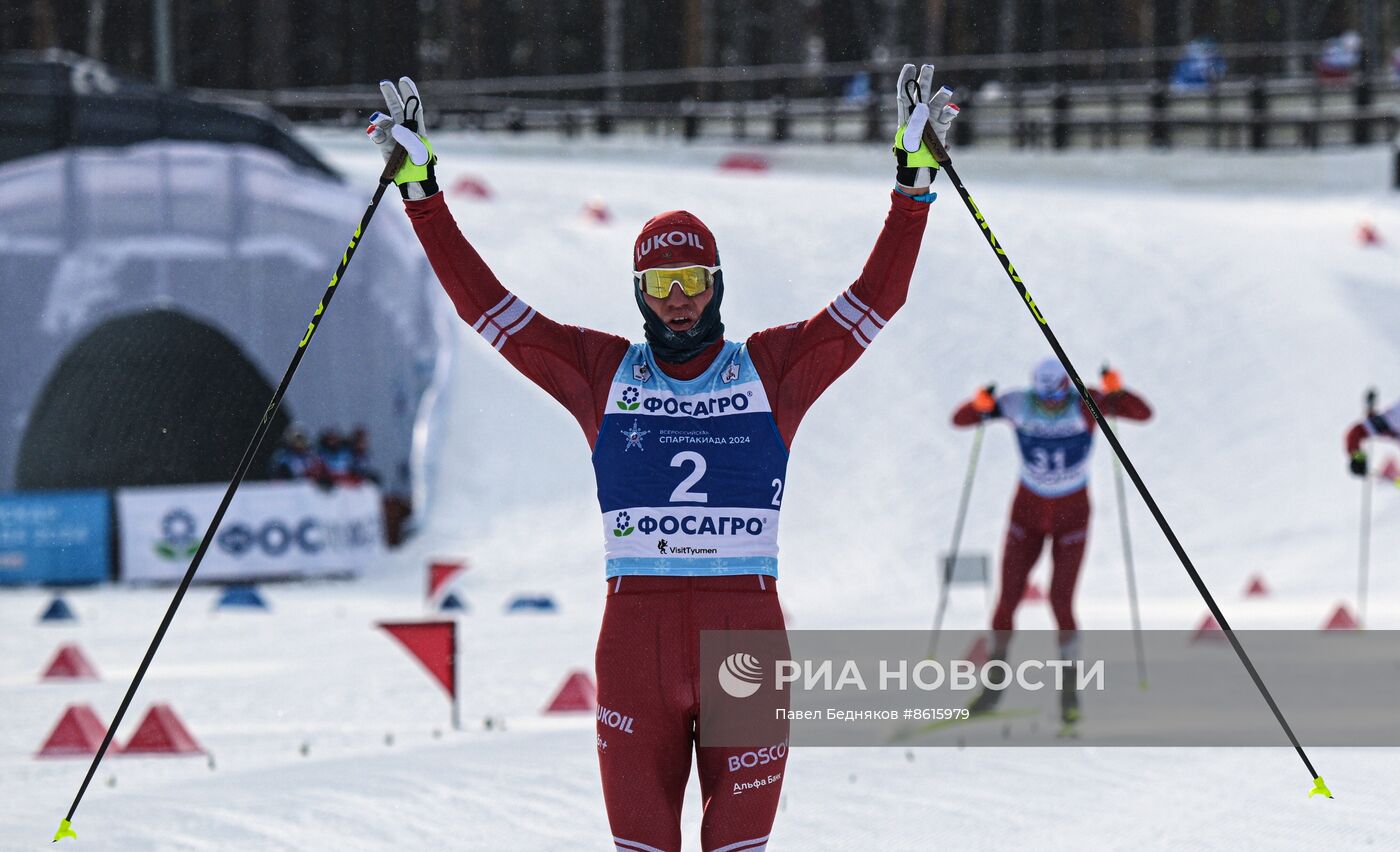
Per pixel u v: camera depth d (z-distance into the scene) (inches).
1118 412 1226.6
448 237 524.1
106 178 2691.9
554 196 3720.5
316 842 749.3
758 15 7539.4
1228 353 3169.3
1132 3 6609.3
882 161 4635.8
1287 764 924.0
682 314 503.5
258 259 2751.0
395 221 2878.9
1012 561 1203.9
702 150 4790.8
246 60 6712.6
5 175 2640.3
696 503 498.0
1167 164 4554.6
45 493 2381.9
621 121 5324.8
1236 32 6924.2
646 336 515.2
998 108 5004.9
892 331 3137.3
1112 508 2711.6
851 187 4008.4
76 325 2632.9
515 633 1734.7
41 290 2632.9
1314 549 2513.5
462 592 2300.7
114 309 2662.4
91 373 2918.3
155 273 2694.4
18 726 1147.3
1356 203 4180.6
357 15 6870.1
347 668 1440.7
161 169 2716.5
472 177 3838.6
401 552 2564.0
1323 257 3543.3
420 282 2992.1
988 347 3125.0
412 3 6914.4
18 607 2084.2
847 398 2940.5
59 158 2674.7
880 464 2787.9
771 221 3577.8
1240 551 2541.8
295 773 927.0
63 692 1311.5
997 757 960.3
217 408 3011.8
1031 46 6820.9
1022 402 1189.1
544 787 867.4
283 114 5556.1
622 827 491.5
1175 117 4810.5
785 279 3316.9
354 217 2824.8
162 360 2989.7
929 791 858.1
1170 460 2859.3
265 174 2773.1
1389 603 1958.7
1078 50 6712.6
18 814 827.4
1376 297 3385.8
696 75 5251.0
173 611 572.4
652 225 512.4
